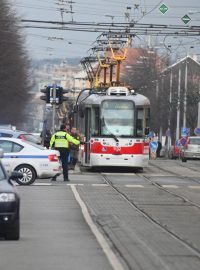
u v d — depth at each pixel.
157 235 35.44
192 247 31.59
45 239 33.59
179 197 56.62
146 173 87.62
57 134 71.19
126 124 86.38
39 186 64.56
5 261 27.45
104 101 86.62
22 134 81.81
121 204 50.69
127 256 28.66
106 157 85.38
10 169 65.06
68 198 54.09
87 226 38.69
